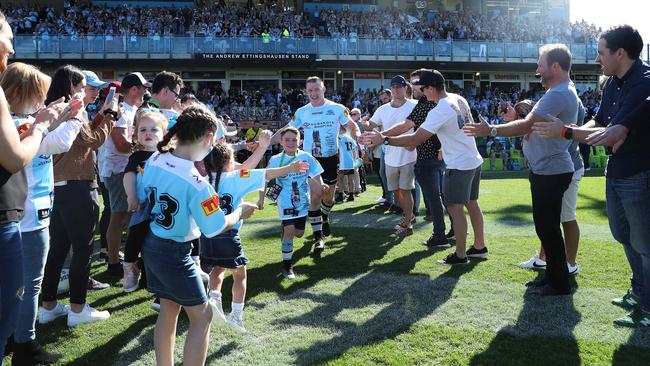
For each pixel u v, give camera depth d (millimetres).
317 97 7160
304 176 5406
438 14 35750
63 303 4652
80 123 3332
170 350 3031
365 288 4750
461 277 5020
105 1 31406
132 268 4875
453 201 5426
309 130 7121
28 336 3307
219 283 4102
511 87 33875
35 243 3273
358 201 10625
